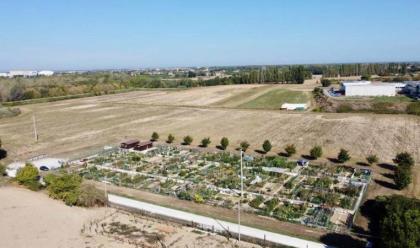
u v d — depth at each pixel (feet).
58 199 139.74
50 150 215.92
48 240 108.06
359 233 107.76
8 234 112.27
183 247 102.42
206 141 210.38
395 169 153.28
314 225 113.50
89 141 235.40
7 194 145.59
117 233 111.96
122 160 189.26
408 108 282.97
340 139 211.61
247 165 172.45
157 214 123.75
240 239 106.52
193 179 156.87
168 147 211.82
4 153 210.18
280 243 102.47
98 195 135.85
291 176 157.69
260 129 247.09
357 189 139.33
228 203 132.05
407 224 82.89
